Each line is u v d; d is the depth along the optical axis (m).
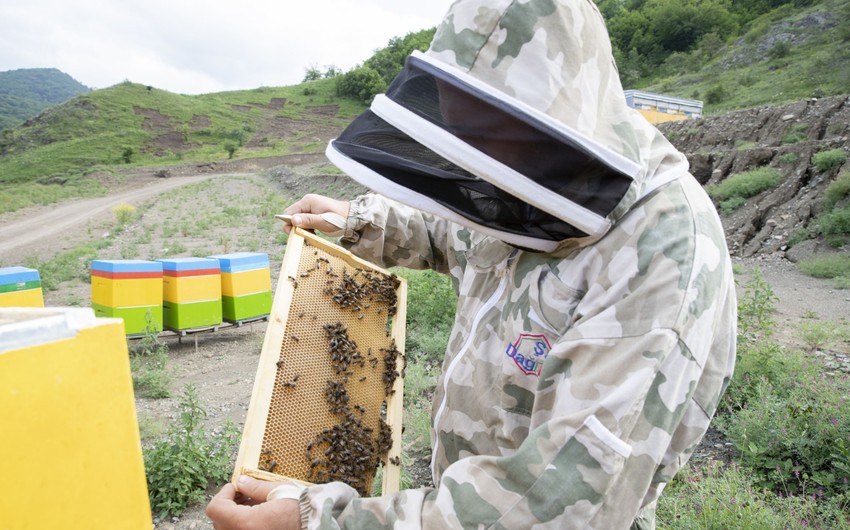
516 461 1.14
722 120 23.00
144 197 42.53
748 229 15.64
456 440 1.63
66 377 0.78
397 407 2.11
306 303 2.04
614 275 1.25
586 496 1.08
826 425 4.28
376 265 2.30
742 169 18.34
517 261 1.58
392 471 2.02
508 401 1.46
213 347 8.66
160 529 4.15
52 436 0.76
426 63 1.25
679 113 28.97
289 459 1.79
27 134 80.06
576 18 1.25
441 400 1.77
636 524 1.46
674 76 70.12
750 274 12.95
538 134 1.15
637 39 89.69
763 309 7.67
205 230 24.91
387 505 1.21
